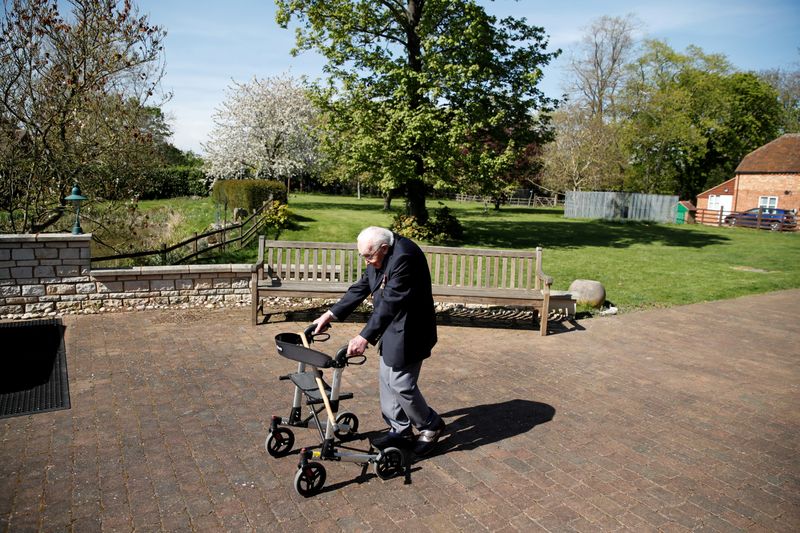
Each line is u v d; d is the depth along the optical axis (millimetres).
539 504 3381
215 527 3053
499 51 17312
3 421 4289
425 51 15906
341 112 16953
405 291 3633
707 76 41312
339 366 3537
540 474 3756
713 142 43812
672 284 11539
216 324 7180
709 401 5219
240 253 11562
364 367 5883
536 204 47469
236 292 8031
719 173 49125
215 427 4297
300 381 3711
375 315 3623
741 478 3766
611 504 3398
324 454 3500
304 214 22703
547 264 13664
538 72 16266
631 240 20672
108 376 5301
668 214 32219
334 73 16984
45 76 8977
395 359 3715
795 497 3533
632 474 3783
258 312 7762
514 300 7336
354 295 3996
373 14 17109
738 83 43969
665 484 3658
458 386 5445
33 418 4359
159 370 5504
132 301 7566
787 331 7984
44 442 3971
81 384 5086
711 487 3635
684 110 38938
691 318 8656
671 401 5195
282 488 3486
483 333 7438
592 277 12000
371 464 3857
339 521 3152
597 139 36031
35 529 2982
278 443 3832
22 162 9023
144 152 10695
